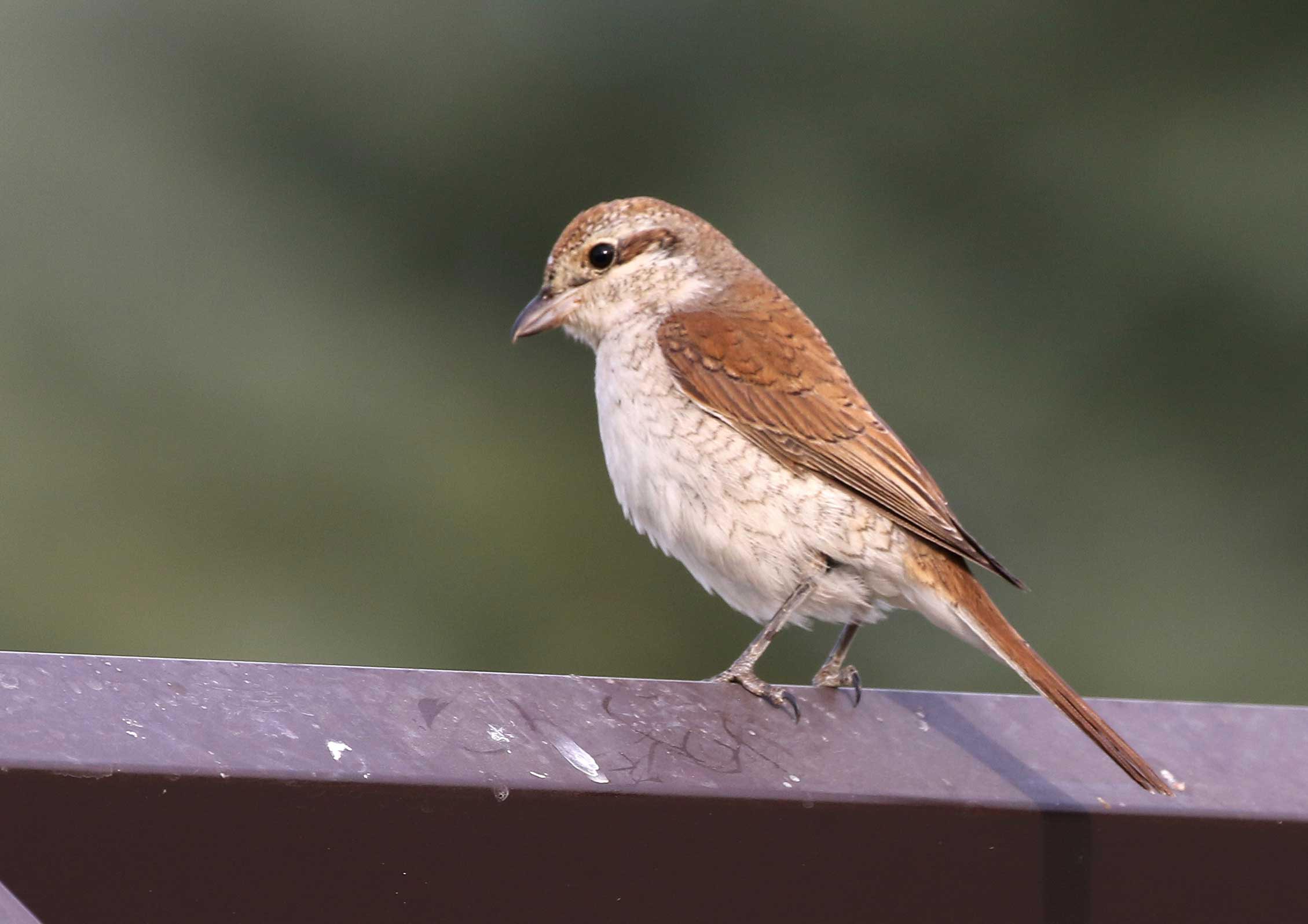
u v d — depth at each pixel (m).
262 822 5.09
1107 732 5.14
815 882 5.11
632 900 5.11
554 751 5.11
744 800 5.11
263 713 5.11
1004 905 5.12
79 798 5.09
